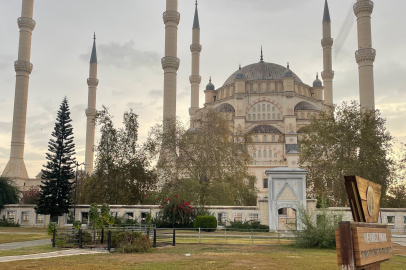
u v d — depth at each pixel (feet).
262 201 155.22
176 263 59.21
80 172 303.68
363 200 34.06
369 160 174.09
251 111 354.13
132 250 74.49
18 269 52.03
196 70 411.13
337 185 179.52
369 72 281.13
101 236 89.56
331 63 410.93
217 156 187.62
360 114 186.39
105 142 192.95
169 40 322.75
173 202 147.84
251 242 99.19
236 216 157.99
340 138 184.85
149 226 110.42
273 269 55.11
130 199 188.85
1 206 176.65
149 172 195.52
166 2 331.16
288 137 325.42
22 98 332.80
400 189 192.54
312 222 93.35
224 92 386.11
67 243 85.71
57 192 166.71
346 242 29.32
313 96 401.08
